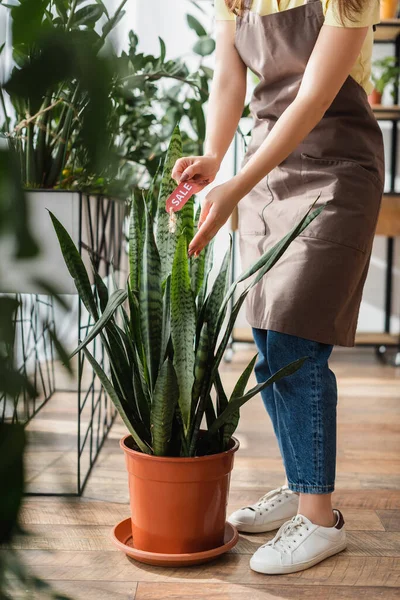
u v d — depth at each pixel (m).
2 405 0.26
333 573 1.28
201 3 3.51
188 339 1.20
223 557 1.34
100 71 0.23
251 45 1.45
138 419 1.33
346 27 1.17
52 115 1.66
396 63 3.61
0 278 0.23
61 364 0.25
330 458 1.35
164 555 1.26
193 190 1.24
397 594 1.20
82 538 1.40
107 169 0.25
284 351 1.33
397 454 2.03
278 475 1.83
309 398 1.33
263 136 1.45
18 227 0.21
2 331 0.23
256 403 2.64
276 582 1.24
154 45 3.53
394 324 3.85
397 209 3.18
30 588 0.34
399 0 3.48
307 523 1.34
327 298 1.30
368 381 3.04
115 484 1.72
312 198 1.35
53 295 0.23
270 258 1.18
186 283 1.17
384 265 3.81
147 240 1.19
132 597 1.16
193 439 1.26
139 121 2.15
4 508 0.23
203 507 1.27
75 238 1.51
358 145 1.36
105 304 1.31
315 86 1.19
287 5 1.40
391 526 1.50
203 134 2.22
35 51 0.22
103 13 0.25
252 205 1.47
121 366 1.32
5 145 0.22
